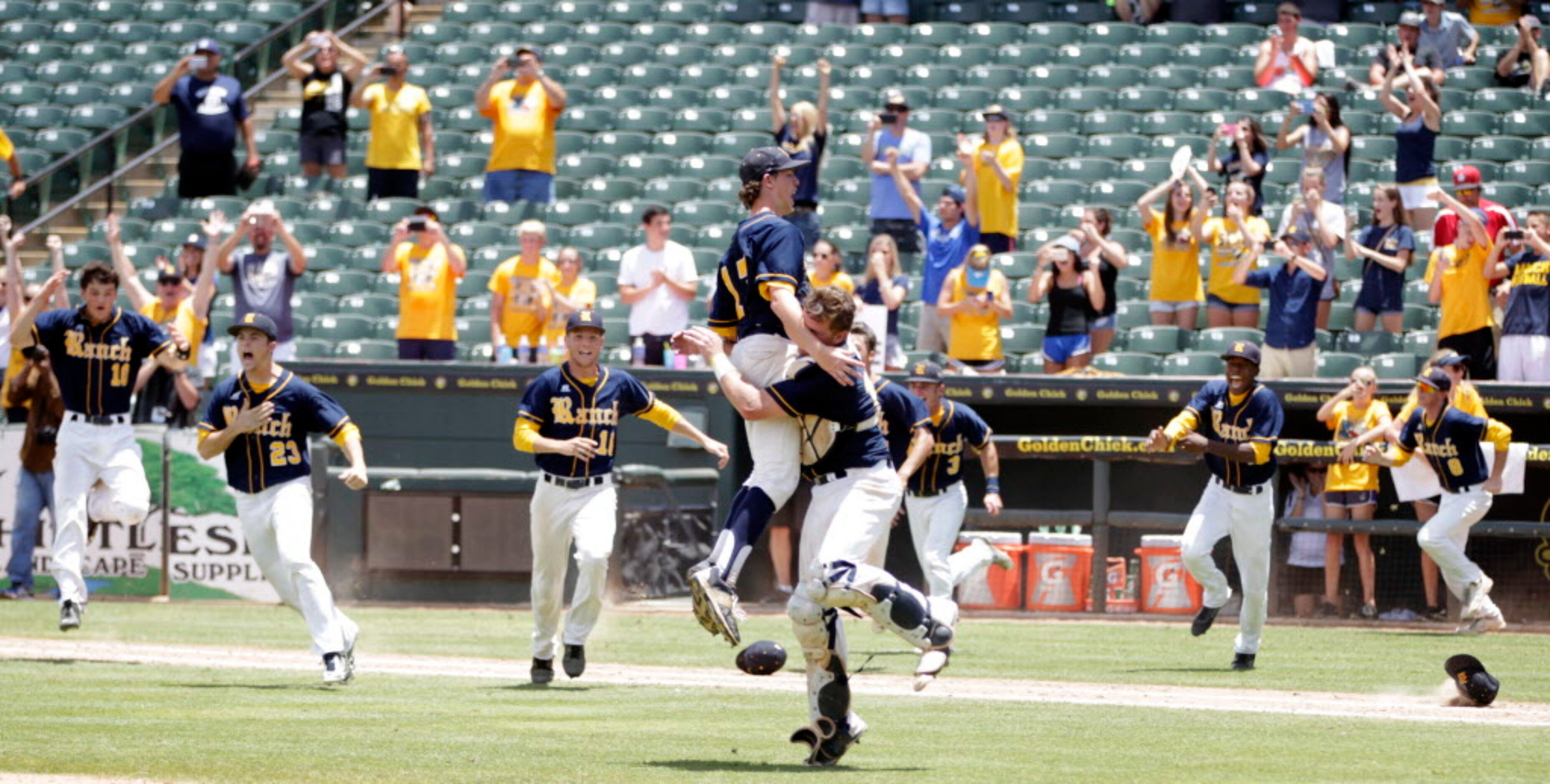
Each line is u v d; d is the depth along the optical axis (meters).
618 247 70.00
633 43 85.75
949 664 39.28
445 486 56.09
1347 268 65.56
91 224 76.50
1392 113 68.75
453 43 86.81
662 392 56.41
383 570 56.59
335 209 73.38
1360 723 29.00
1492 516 55.75
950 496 41.78
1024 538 57.78
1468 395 47.28
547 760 23.05
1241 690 34.78
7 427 56.75
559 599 34.69
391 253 61.16
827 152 75.88
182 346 39.06
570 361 34.28
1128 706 31.52
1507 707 31.97
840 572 22.22
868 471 23.03
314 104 75.88
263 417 32.62
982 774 22.06
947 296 58.53
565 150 78.38
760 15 87.56
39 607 52.50
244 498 33.84
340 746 24.27
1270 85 75.69
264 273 61.44
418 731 26.30
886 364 59.28
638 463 56.84
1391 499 56.56
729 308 23.75
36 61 91.25
